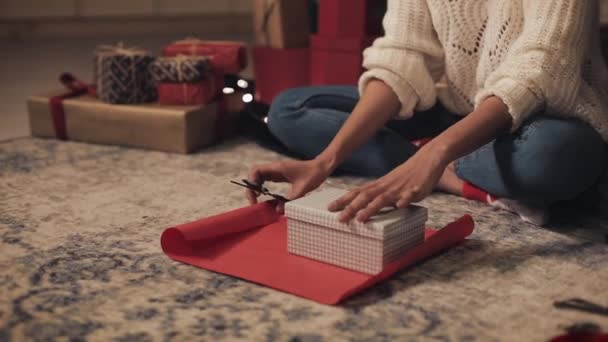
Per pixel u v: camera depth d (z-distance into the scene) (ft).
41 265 4.48
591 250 4.73
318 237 4.38
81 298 4.01
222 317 3.76
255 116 8.00
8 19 17.98
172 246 4.59
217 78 8.08
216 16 20.65
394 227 4.16
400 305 3.88
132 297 4.01
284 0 8.96
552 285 4.14
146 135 7.64
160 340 3.54
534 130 4.90
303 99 6.44
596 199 5.45
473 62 5.65
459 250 4.70
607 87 5.38
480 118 4.58
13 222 5.32
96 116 7.85
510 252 4.67
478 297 3.98
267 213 5.05
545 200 5.11
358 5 8.16
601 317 3.73
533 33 4.80
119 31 19.49
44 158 7.32
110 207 5.69
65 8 18.33
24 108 10.09
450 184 5.93
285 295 4.01
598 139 5.00
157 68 7.72
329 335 3.56
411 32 5.64
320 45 8.50
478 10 5.54
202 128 7.73
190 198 5.94
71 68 13.84
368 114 5.35
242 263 4.41
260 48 9.42
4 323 3.71
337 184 6.48
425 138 6.54
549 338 3.51
